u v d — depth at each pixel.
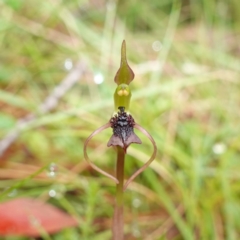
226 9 0.29
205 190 0.18
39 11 0.25
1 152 0.17
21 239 0.15
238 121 0.21
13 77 0.22
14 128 0.18
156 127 0.20
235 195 0.18
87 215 0.15
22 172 0.18
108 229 0.17
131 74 0.12
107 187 0.18
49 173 0.16
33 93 0.21
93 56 0.23
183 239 0.17
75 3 0.26
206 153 0.19
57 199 0.17
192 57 0.25
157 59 0.23
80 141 0.19
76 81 0.21
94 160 0.18
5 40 0.23
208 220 0.17
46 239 0.15
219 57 0.25
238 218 0.17
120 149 0.12
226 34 0.27
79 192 0.17
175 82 0.21
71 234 0.16
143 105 0.21
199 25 0.28
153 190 0.18
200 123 0.21
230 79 0.23
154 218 0.17
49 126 0.19
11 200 0.15
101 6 0.28
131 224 0.17
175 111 0.21
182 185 0.17
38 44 0.24
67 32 0.25
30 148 0.19
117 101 0.12
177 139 0.20
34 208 0.15
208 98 0.22
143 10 0.28
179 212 0.17
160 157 0.19
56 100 0.20
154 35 0.27
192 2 0.29
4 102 0.20
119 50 0.24
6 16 0.23
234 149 0.19
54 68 0.23
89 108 0.19
